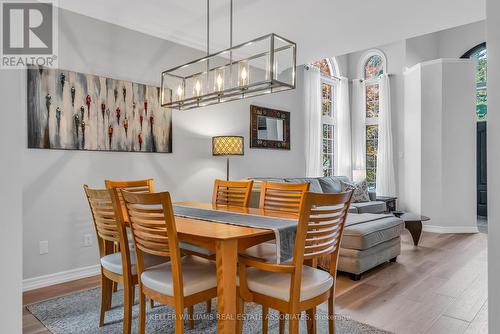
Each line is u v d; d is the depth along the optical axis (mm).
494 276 705
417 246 4570
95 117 3328
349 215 3943
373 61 7062
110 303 2408
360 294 2846
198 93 2871
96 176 3346
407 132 6230
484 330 2217
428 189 5754
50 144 3033
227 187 3150
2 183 611
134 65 3660
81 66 3260
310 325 1994
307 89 5918
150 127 3766
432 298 2754
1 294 607
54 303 2639
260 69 5133
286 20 3611
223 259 1680
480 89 7250
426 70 5793
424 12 3393
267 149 5266
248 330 2229
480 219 7141
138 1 3158
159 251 1757
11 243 622
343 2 3189
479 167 7371
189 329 2221
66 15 3166
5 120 617
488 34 718
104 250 2379
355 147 7074
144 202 1702
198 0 3148
